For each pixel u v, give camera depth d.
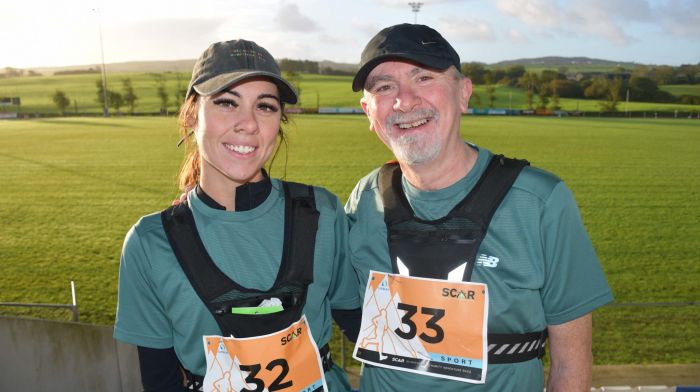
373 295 1.98
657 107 76.38
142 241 1.77
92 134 41.22
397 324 1.92
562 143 35.00
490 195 1.82
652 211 17.97
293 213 1.85
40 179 24.02
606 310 8.98
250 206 1.81
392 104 1.87
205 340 1.75
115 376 5.63
